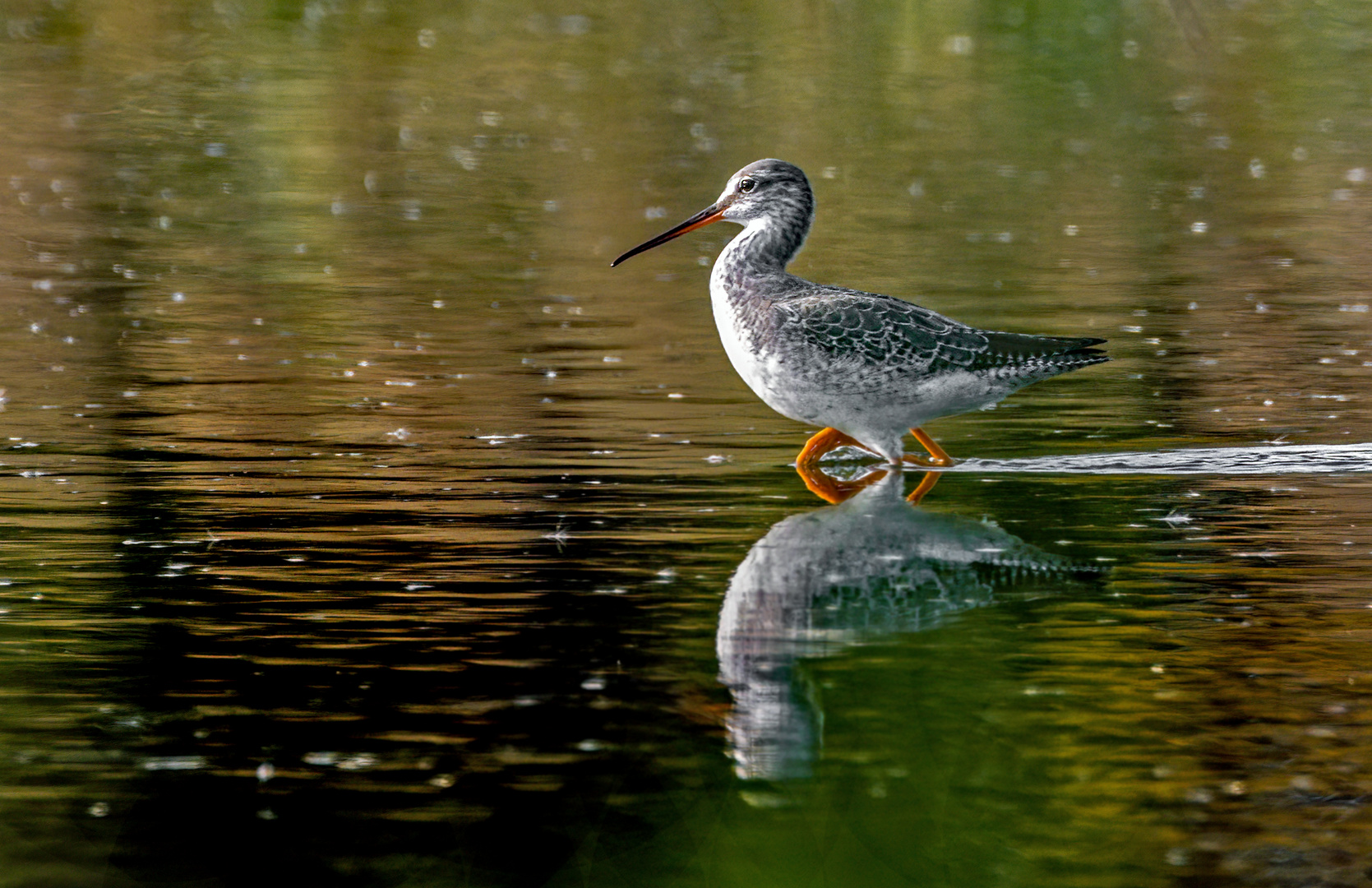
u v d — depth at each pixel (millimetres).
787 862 6277
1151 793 6941
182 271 21344
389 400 15031
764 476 12625
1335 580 9805
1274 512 11430
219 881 6215
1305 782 7027
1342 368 16406
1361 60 39781
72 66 37219
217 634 8836
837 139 32062
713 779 7039
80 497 11719
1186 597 9516
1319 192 27594
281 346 17328
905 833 6602
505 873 6238
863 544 10672
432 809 6766
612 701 7902
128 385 15516
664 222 25203
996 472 12781
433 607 9305
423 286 20750
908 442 13844
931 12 44562
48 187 26562
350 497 11766
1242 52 40562
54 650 8578
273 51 39938
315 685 8094
